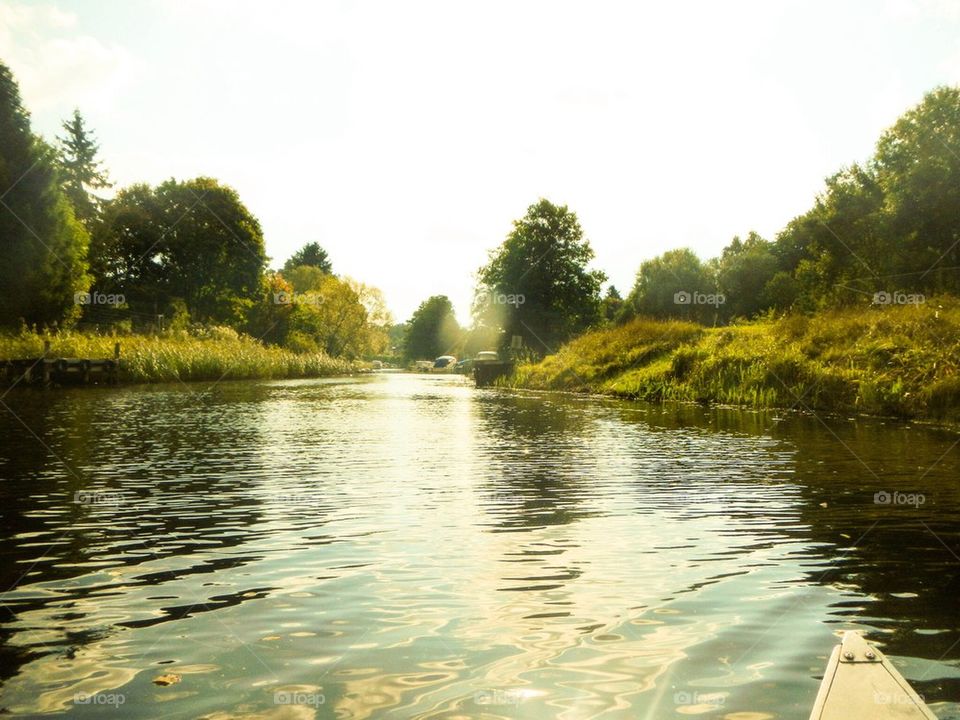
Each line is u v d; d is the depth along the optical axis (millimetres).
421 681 3225
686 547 5441
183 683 3211
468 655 3500
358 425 14953
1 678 3273
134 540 5656
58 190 37375
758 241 76625
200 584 4598
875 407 16828
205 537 5742
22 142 35406
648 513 6594
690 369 25203
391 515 6508
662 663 3404
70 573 4828
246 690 3141
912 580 4656
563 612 4082
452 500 7164
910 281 29219
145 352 34031
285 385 34500
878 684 3008
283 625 3898
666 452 10695
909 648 3582
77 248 39562
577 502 7090
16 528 6031
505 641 3668
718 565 4980
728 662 3416
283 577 4727
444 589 4484
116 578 4723
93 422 14969
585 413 18531
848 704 2850
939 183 30812
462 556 5203
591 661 3430
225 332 48125
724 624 3898
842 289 28516
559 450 11023
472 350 60406
